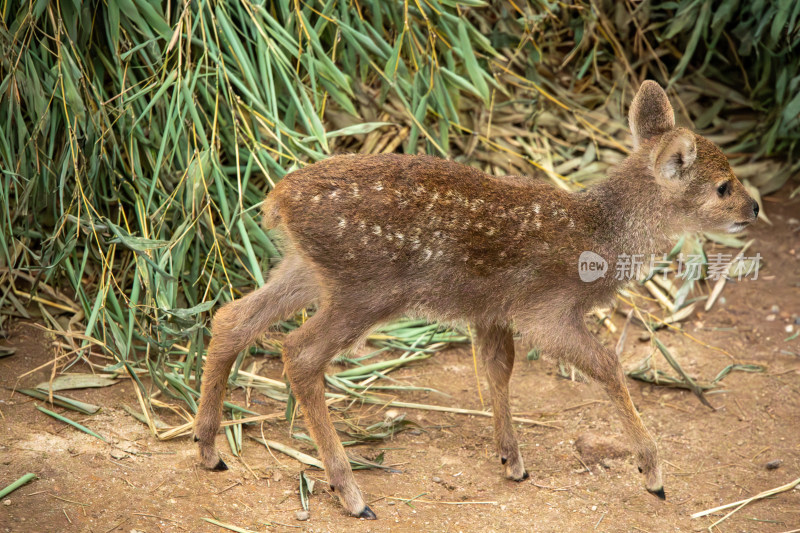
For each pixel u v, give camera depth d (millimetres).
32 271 6938
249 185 7195
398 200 4992
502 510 5301
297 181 5074
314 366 5113
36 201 6773
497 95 8883
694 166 5539
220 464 5414
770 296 7949
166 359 6426
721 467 5922
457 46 7746
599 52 9531
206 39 6910
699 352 7320
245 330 5387
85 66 6910
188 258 6918
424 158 5285
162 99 7023
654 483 5512
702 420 6480
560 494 5543
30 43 6816
